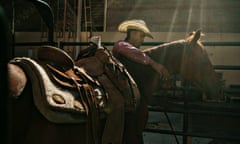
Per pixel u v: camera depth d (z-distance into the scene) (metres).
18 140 0.96
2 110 0.56
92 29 9.01
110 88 1.40
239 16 7.75
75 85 1.17
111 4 8.82
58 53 1.26
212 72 1.80
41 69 1.07
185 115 2.59
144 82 1.76
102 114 1.27
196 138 3.58
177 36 8.12
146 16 8.48
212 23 7.91
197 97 4.40
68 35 8.70
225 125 4.07
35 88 0.98
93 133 1.18
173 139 3.53
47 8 1.59
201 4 8.00
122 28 1.97
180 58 1.83
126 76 1.56
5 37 0.54
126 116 1.53
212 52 7.67
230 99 4.81
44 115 0.96
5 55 0.55
